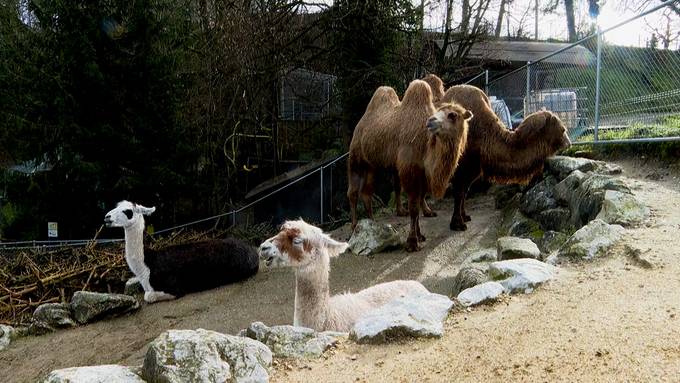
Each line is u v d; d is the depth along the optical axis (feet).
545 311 12.63
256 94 50.19
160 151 45.39
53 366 19.62
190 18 49.70
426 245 27.61
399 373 10.52
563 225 23.38
